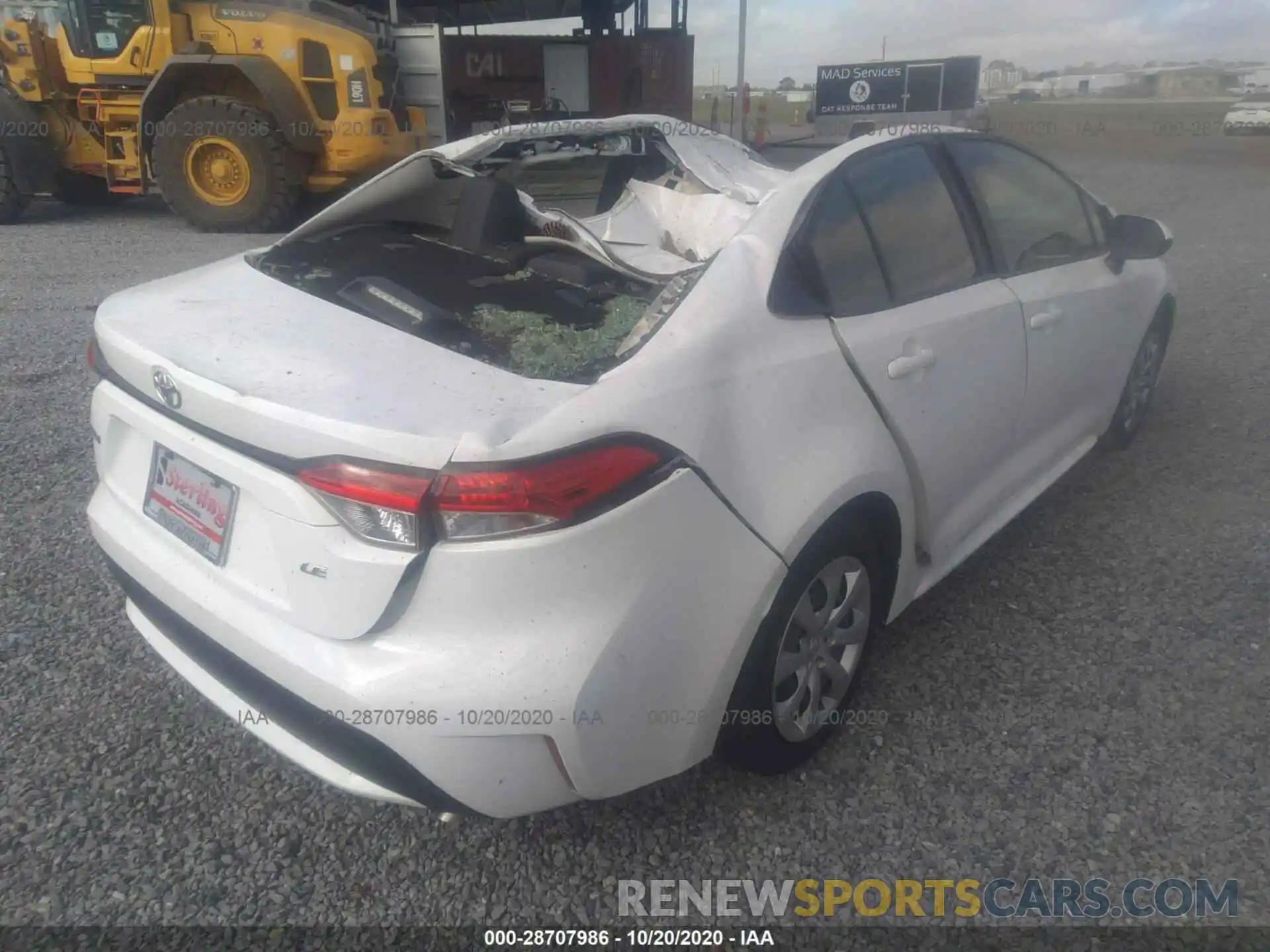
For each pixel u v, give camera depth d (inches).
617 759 82.7
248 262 120.6
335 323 94.4
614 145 148.6
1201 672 121.9
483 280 122.7
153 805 100.2
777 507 90.5
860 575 106.0
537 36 703.7
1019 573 145.1
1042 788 103.7
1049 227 148.3
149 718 112.4
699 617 85.2
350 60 402.3
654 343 87.1
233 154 398.9
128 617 122.6
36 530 151.3
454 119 652.1
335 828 98.3
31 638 125.4
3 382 210.7
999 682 120.5
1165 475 176.1
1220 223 439.5
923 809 101.3
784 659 97.9
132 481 101.0
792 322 98.2
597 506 77.4
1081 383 154.3
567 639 77.1
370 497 74.4
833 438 97.7
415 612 76.7
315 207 466.6
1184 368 233.0
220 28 396.2
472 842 97.2
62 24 398.6
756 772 102.7
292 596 80.8
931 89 806.5
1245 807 100.8
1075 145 927.7
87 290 289.4
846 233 109.6
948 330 116.3
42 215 451.8
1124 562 147.8
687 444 83.6
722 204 137.4
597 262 131.3
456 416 77.2
